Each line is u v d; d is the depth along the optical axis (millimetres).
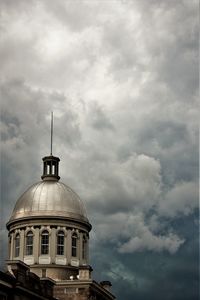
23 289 52938
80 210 76625
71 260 73000
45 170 80062
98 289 69375
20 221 74312
